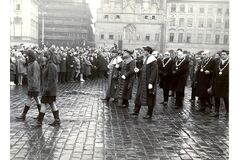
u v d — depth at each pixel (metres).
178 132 8.05
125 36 82.75
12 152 5.89
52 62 8.16
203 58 11.60
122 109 11.40
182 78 12.14
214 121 9.70
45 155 5.77
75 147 6.36
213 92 10.57
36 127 8.03
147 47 9.76
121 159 5.67
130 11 82.62
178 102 12.23
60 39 86.06
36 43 73.44
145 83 9.76
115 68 12.93
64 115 9.81
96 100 13.40
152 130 8.19
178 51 12.43
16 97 13.11
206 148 6.61
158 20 82.12
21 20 61.72
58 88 17.61
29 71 8.73
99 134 7.52
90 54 25.80
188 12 80.12
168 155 6.04
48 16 85.25
